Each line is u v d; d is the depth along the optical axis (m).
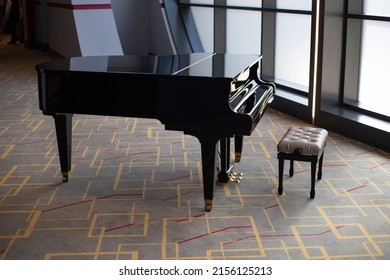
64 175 4.57
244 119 3.70
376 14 5.74
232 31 8.40
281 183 4.25
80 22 9.59
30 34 13.85
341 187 4.43
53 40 11.74
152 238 3.59
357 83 6.21
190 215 3.94
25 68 10.76
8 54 12.95
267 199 4.21
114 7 10.66
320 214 3.93
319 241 3.53
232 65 4.30
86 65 4.30
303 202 4.14
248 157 5.21
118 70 4.02
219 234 3.64
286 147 4.15
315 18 6.10
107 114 3.97
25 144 5.71
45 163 5.09
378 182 4.54
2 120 6.73
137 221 3.85
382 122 5.63
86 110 4.02
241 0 8.12
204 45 9.45
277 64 7.50
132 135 6.01
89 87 3.97
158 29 10.19
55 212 4.01
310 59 6.28
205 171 3.90
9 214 3.98
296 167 4.89
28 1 13.65
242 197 4.25
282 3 7.17
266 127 6.30
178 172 4.82
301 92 7.00
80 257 3.35
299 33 6.91
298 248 3.44
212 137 3.80
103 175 4.75
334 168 4.88
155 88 3.80
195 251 3.41
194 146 5.57
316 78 6.24
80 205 4.13
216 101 3.72
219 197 4.25
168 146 5.58
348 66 6.16
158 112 3.83
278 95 7.05
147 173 4.80
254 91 4.46
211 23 9.05
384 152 5.32
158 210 4.03
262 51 7.49
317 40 6.13
